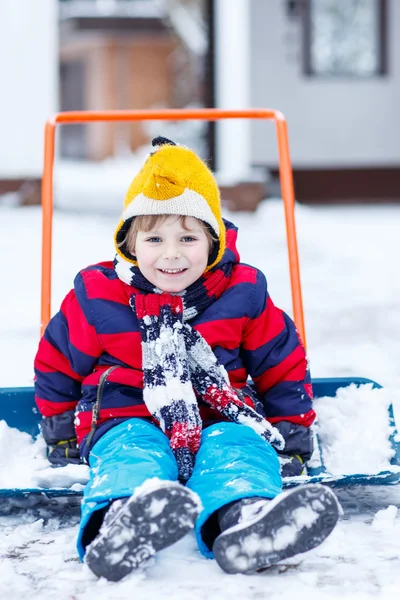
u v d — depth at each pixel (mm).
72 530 2920
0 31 13328
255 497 2568
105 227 11758
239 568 2438
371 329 6238
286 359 3225
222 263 3227
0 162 13633
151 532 2379
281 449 3043
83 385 3119
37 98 13555
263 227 12094
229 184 13289
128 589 2471
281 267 8898
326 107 15773
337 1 15945
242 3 13945
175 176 2943
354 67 16141
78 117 4023
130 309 3133
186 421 2900
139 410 3039
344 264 9188
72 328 3152
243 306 3182
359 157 16000
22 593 2461
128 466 2641
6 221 12133
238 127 14070
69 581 2531
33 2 13328
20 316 6539
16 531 2893
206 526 2682
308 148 15820
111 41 34156
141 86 34625
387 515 2957
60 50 37750
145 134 34938
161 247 3002
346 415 3416
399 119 16016
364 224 12914
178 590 2467
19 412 3402
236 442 2842
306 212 14133
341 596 2424
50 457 3195
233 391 3057
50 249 3850
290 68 15578
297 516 2389
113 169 29172
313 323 6395
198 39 24344
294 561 2639
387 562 2631
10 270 8516
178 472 2844
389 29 15844
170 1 25047
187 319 3146
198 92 24844
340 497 3176
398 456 3219
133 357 3090
